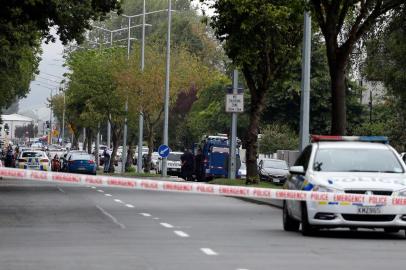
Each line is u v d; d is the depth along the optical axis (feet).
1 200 244.83
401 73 289.33
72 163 524.52
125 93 552.82
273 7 285.43
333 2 233.96
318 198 137.80
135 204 229.86
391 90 312.91
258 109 326.44
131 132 650.43
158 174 539.70
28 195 274.57
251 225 166.40
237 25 298.97
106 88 590.96
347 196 136.36
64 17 297.33
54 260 106.73
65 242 129.18
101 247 122.21
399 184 138.31
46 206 218.18
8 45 302.25
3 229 151.53
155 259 108.47
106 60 613.11
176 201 249.34
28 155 507.30
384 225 136.36
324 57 571.69
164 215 189.57
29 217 180.86
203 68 583.99
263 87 324.39
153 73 545.44
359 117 583.58
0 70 376.89
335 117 236.63
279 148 554.05
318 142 153.58
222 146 463.83
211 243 129.08
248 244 128.36
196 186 146.82
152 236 139.85
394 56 285.84
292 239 137.18
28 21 298.76
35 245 124.47
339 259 110.52
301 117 249.34
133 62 565.53
